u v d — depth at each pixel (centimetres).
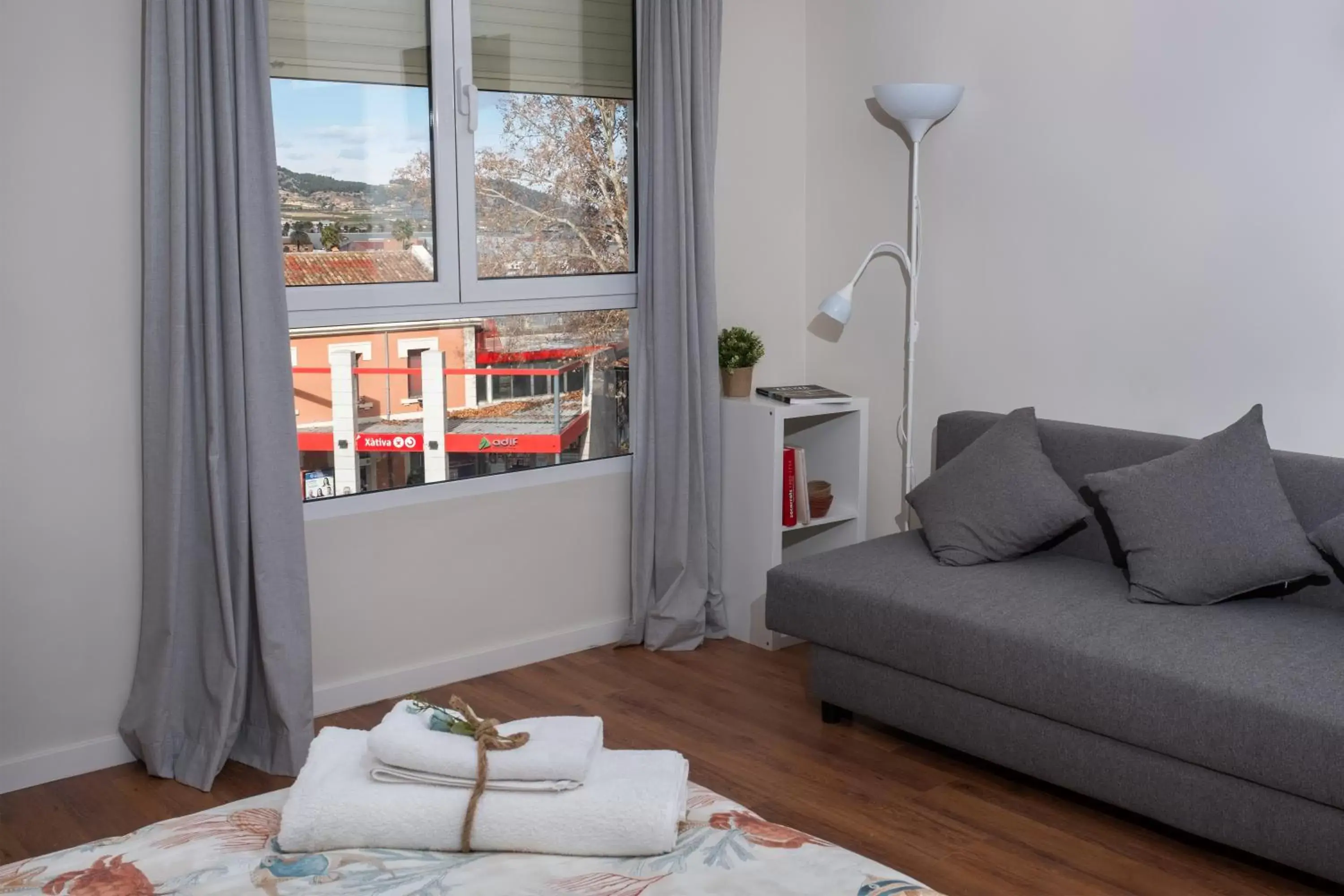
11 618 306
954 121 400
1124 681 273
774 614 352
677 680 387
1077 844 280
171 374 304
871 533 447
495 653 392
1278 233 327
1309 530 305
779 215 445
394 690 371
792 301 454
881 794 307
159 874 158
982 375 403
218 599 315
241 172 304
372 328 361
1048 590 318
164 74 298
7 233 293
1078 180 369
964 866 271
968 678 304
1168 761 271
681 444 407
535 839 164
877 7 417
